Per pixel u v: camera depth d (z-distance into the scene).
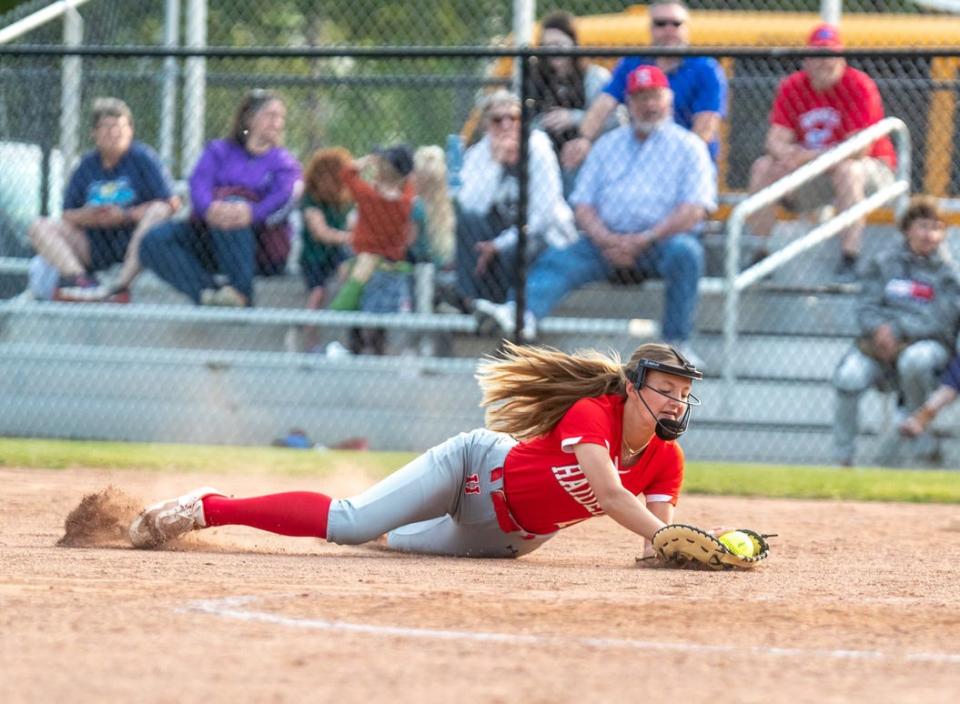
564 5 53.84
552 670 10.63
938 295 34.72
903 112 41.59
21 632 11.63
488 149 37.09
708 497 28.92
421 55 33.69
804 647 11.95
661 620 13.01
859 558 19.86
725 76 39.84
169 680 9.95
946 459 35.44
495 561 18.00
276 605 13.30
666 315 35.69
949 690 10.30
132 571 15.48
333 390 37.53
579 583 15.52
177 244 38.81
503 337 35.88
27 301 40.38
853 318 38.56
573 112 38.16
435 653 11.18
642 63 36.88
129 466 30.88
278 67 51.47
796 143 38.09
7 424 39.25
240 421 37.97
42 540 18.89
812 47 37.47
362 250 38.34
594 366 16.94
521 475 17.22
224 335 41.41
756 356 38.16
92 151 39.88
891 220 40.97
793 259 39.88
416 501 17.67
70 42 45.31
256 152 38.84
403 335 39.28
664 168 35.75
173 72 42.72
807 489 29.83
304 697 9.52
